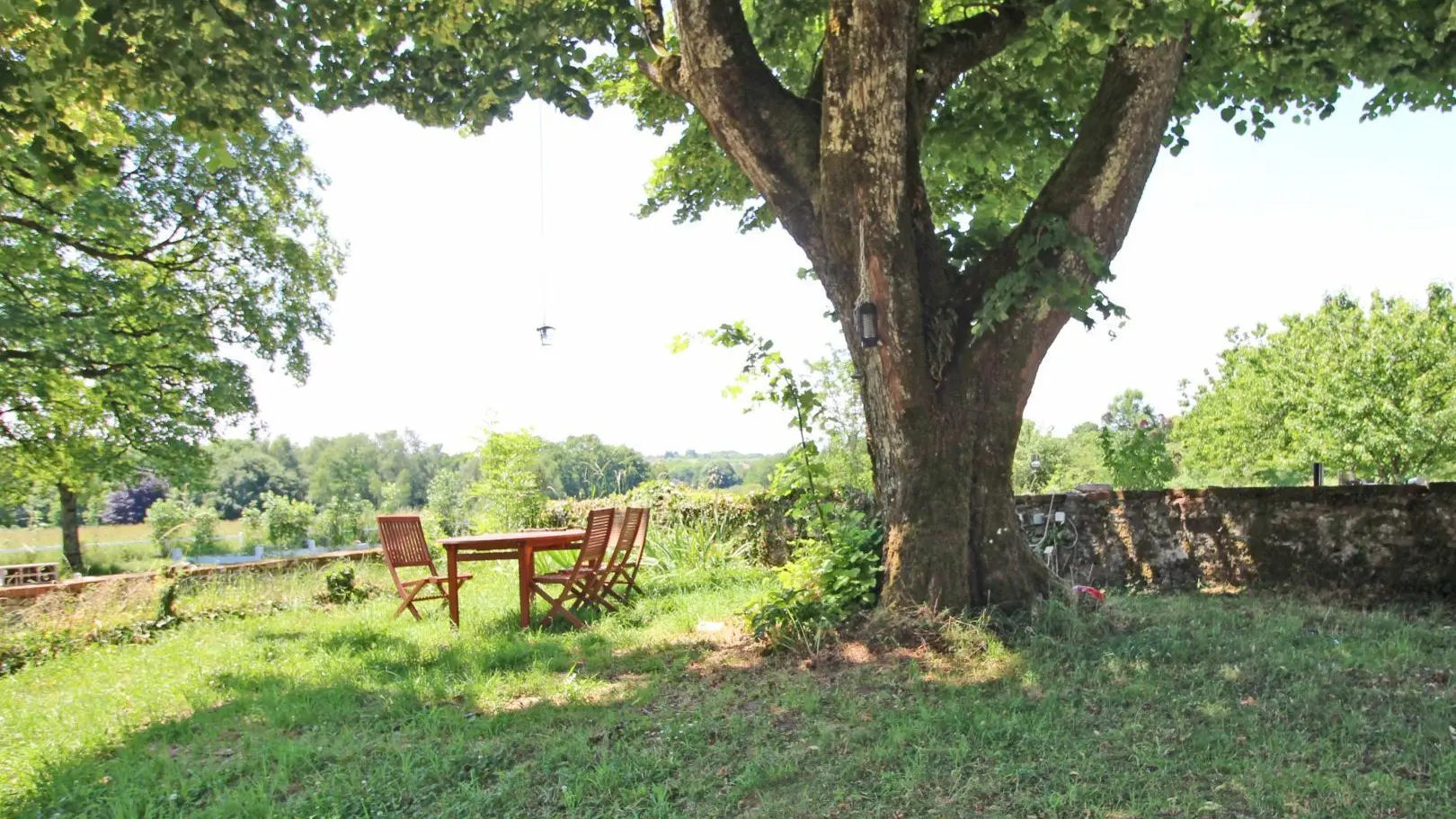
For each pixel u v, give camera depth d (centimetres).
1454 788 331
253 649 777
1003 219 1038
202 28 579
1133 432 1080
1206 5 659
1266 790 337
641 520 962
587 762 418
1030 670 509
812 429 746
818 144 632
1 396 1672
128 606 941
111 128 763
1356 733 391
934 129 919
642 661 637
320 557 1269
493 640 750
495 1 679
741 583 1017
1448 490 690
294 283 2239
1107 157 591
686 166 1111
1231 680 476
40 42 630
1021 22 690
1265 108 845
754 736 437
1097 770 367
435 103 757
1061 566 864
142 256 1895
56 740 520
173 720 551
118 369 1844
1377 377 2147
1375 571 712
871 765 390
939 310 621
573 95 737
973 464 618
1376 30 650
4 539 3450
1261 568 770
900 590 609
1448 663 489
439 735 478
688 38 639
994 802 347
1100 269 577
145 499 5344
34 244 1600
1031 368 622
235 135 685
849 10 566
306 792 401
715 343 750
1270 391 2695
